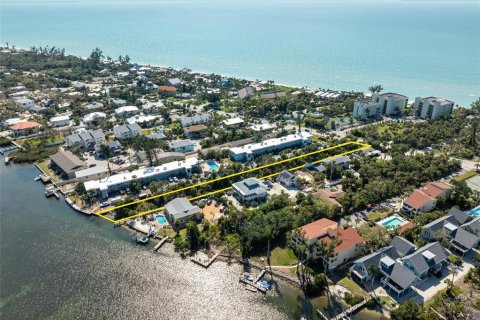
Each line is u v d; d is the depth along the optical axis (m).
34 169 169.25
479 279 95.62
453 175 151.62
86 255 110.56
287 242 110.88
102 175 154.50
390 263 94.38
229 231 117.00
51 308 92.38
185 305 92.88
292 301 92.50
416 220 114.62
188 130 199.25
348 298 90.50
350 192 130.75
